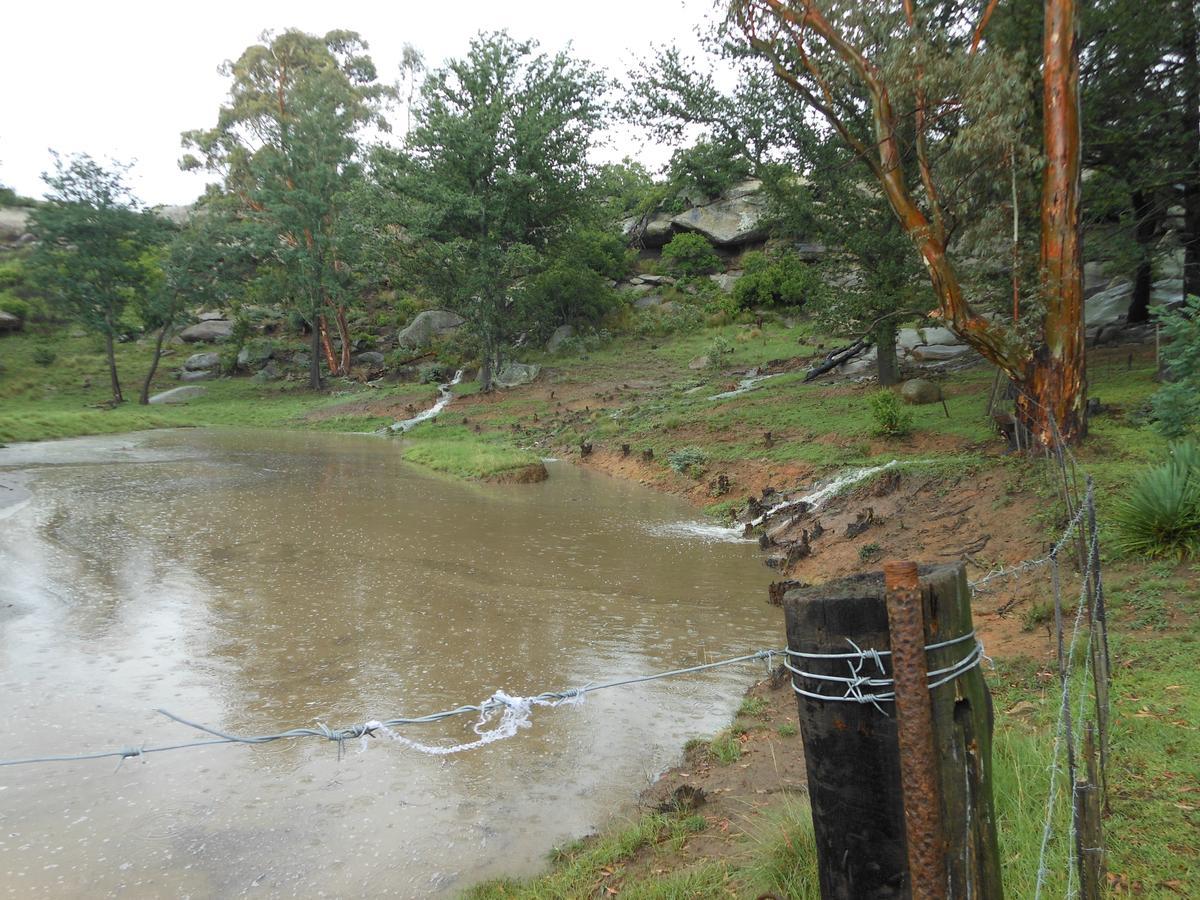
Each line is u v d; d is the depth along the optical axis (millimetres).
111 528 13867
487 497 17156
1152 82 14625
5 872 4621
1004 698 5852
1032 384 11375
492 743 6195
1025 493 10281
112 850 4848
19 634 8547
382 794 5480
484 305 34875
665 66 18344
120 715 6645
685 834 4758
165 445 27141
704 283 44625
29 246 55969
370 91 53219
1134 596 7031
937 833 2080
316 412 35844
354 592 10148
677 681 7363
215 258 40500
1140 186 14594
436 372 39188
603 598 9930
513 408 30766
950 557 9594
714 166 19391
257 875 4617
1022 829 3830
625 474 19859
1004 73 10023
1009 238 11633
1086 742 3484
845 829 2389
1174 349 10453
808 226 19078
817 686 2361
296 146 41000
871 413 18094
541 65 34969
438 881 4551
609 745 6156
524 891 4371
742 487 15906
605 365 36156
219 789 5539
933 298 16953
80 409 37875
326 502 16453
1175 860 3619
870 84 10438
